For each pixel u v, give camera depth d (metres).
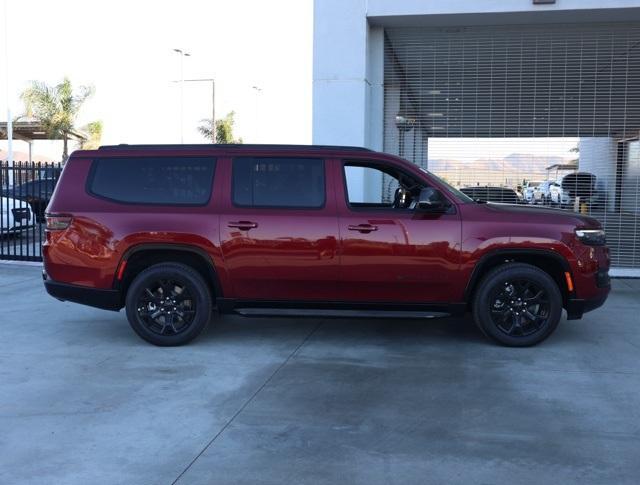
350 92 10.54
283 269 6.19
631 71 10.73
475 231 6.12
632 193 10.91
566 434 4.24
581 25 10.70
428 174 6.46
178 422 4.42
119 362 5.86
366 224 6.13
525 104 11.08
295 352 6.20
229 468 3.74
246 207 6.26
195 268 6.44
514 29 10.95
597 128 10.90
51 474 3.65
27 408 4.68
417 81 11.30
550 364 5.81
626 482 3.57
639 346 6.44
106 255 6.23
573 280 6.17
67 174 6.47
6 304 8.48
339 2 10.47
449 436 4.21
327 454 3.93
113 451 3.96
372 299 6.25
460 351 6.25
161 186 6.38
